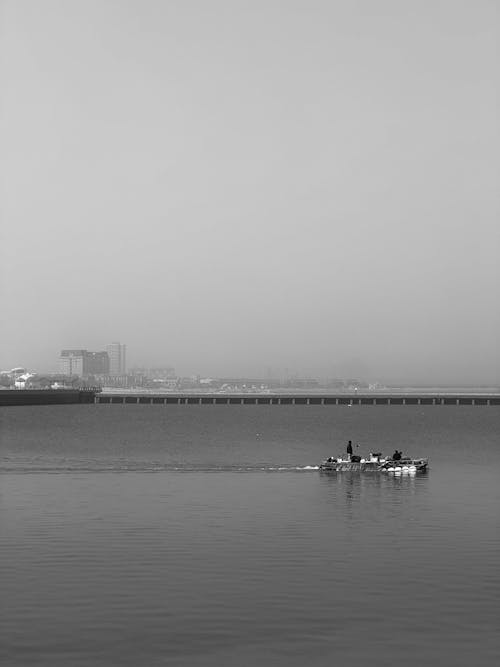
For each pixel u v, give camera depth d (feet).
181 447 369.71
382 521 148.97
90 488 197.67
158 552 119.44
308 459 303.89
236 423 631.15
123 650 78.13
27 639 80.84
